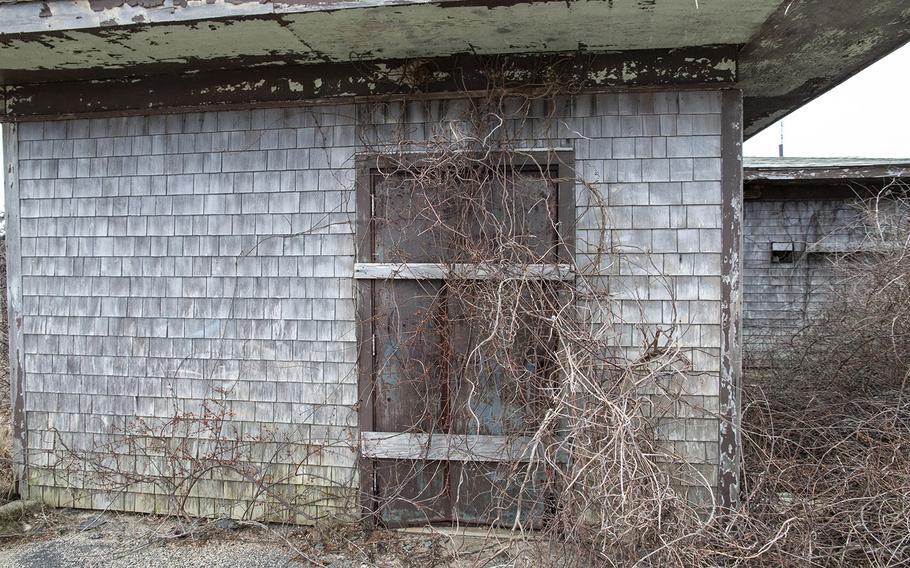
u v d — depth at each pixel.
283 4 2.90
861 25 3.29
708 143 3.48
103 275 4.10
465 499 3.69
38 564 3.42
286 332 3.88
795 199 8.47
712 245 3.48
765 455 3.63
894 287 4.44
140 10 3.03
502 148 3.58
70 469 4.15
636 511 2.59
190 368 3.99
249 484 3.93
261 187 3.89
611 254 3.52
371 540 3.63
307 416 3.86
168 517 4.01
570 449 3.04
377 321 3.76
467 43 3.39
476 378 3.59
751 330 8.30
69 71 3.86
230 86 3.87
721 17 3.02
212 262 3.95
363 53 3.56
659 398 3.49
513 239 3.38
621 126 3.54
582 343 3.09
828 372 4.76
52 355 4.17
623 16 3.00
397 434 3.71
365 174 3.74
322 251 3.82
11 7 3.13
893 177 7.02
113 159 4.07
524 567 3.10
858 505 3.10
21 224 4.21
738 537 3.07
